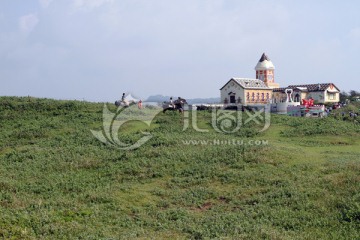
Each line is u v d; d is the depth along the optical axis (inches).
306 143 1599.4
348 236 757.9
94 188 1060.5
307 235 768.3
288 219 848.9
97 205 938.7
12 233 748.0
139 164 1240.8
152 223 858.8
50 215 841.5
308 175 1115.9
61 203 920.9
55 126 1740.9
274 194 989.8
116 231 805.2
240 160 1250.6
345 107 2903.5
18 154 1350.9
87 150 1376.7
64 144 1480.1
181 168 1213.7
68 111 2059.5
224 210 936.9
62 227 789.9
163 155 1317.7
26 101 2158.0
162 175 1166.3
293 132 1763.0
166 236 784.3
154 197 1019.9
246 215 886.4
